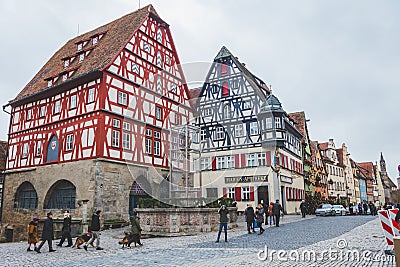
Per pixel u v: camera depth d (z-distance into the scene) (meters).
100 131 18.62
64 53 26.98
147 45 22.64
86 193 18.33
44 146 21.53
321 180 39.59
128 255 8.74
